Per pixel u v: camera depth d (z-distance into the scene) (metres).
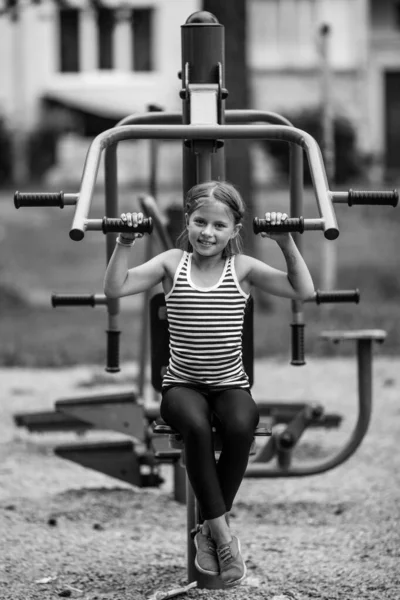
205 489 5.19
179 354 5.37
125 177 35.09
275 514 7.75
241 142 16.91
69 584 6.24
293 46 36.25
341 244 25.75
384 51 36.88
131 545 7.01
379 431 10.12
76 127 35.53
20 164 34.78
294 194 6.46
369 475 8.70
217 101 6.00
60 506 7.92
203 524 5.51
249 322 6.04
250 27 36.06
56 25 35.81
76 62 36.06
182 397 5.29
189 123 6.00
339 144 33.62
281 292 5.41
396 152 37.31
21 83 35.84
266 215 5.09
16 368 13.74
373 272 22.39
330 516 7.65
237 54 16.62
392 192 5.36
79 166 35.03
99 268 24.05
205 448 5.18
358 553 6.80
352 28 36.31
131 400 8.00
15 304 19.94
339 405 11.19
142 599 5.97
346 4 36.22
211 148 5.89
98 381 12.50
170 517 7.67
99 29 35.78
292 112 34.88
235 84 16.66
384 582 6.21
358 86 36.41
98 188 31.98
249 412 5.27
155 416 8.08
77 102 35.94
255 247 17.12
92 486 8.53
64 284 22.11
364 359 7.39
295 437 7.54
